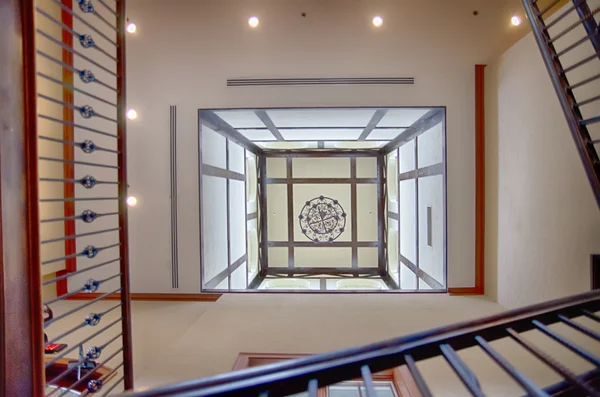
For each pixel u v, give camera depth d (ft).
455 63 13.94
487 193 13.75
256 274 26.71
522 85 11.16
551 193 9.80
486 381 7.92
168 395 3.13
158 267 14.61
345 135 21.01
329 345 9.91
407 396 7.94
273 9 14.08
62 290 14.29
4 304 4.25
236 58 14.23
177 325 11.85
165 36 14.30
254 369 3.46
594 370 4.29
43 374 4.74
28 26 4.55
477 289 13.99
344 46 14.06
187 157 14.51
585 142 6.53
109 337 10.94
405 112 15.14
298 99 14.21
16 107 4.41
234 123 17.52
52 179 5.37
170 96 14.43
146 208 14.62
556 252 9.60
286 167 28.07
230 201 19.66
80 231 14.44
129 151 14.57
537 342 9.07
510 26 13.67
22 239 4.49
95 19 14.02
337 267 27.89
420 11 13.91
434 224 16.02
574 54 8.73
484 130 13.92
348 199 27.91
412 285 20.03
